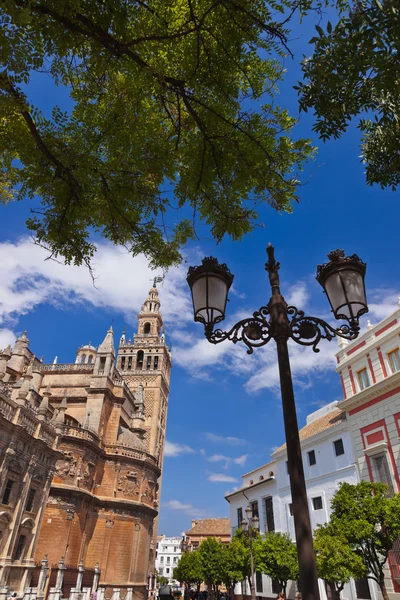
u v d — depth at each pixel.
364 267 6.20
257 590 39.66
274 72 7.66
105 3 5.97
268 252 6.71
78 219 8.74
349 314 5.88
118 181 8.51
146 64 6.73
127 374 73.31
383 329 27.75
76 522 38.09
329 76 5.77
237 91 7.69
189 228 9.51
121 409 51.88
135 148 8.33
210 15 6.56
